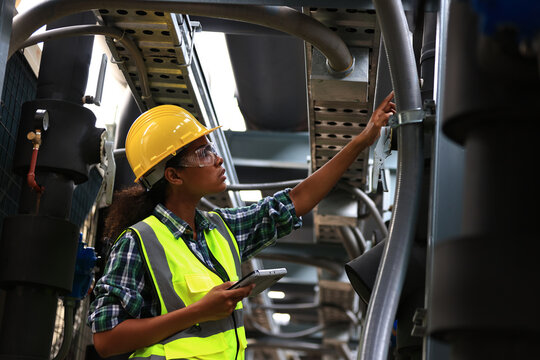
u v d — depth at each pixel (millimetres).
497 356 811
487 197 837
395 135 2180
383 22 1848
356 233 5004
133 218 2018
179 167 1956
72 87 3016
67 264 2775
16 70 3479
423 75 2295
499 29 777
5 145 3328
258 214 2062
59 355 2934
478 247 820
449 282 848
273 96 4867
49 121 2875
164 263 1780
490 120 855
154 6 2543
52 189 2865
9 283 2717
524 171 826
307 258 6207
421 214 1980
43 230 2729
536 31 737
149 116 2109
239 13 2539
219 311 1671
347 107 3188
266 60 4422
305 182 2113
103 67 3000
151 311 1769
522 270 788
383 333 1536
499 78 826
